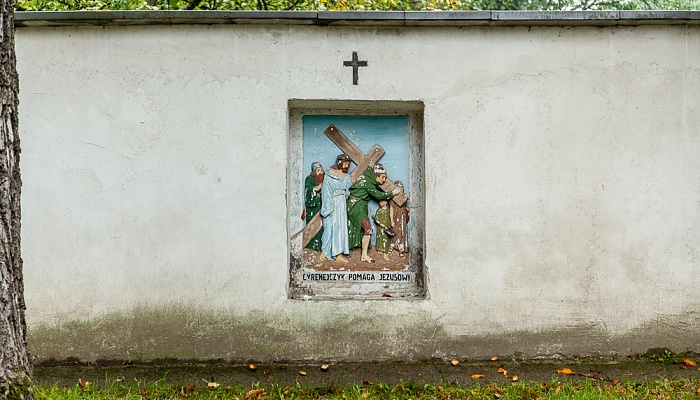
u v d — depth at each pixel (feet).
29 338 19.01
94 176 19.01
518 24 19.02
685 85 19.20
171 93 19.02
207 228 19.04
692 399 16.34
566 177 19.20
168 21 18.79
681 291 19.24
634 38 19.20
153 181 19.02
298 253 19.85
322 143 19.97
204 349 19.08
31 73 18.98
